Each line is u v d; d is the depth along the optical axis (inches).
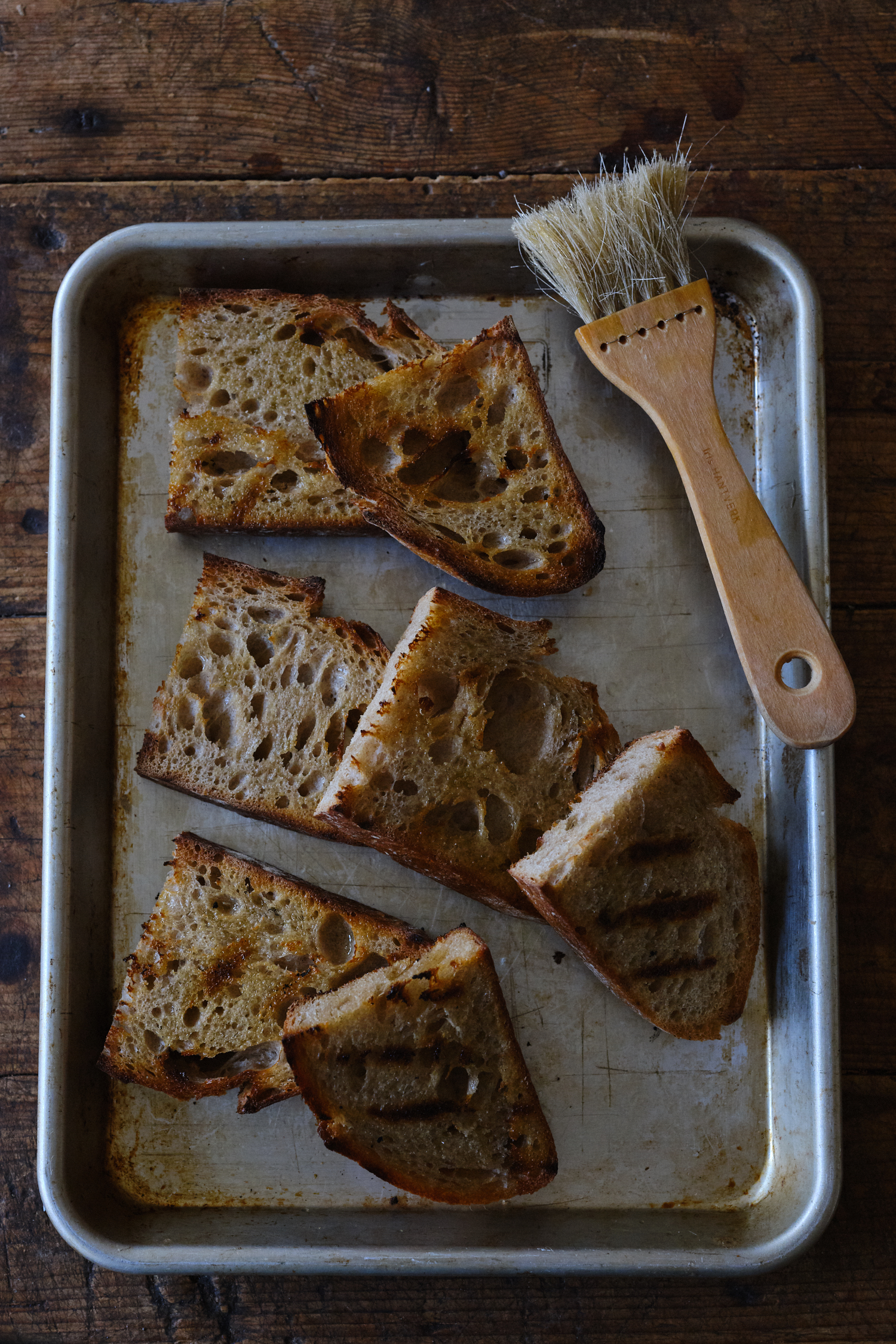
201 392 24.0
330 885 23.8
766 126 24.7
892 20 24.7
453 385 23.7
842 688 22.4
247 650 23.6
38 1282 23.6
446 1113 22.4
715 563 22.8
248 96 24.7
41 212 24.7
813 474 23.3
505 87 24.7
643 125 24.7
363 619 24.1
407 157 24.7
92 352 23.9
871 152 24.7
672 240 23.1
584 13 24.8
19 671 24.4
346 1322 23.5
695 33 24.7
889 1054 23.9
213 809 23.9
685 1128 23.4
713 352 23.2
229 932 23.2
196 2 24.8
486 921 23.7
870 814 24.1
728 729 24.0
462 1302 23.5
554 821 22.9
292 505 23.8
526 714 23.5
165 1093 23.2
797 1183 22.9
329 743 23.5
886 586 24.3
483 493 24.0
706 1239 22.8
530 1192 22.7
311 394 23.9
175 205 24.7
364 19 24.7
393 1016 22.2
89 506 23.7
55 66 24.8
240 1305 23.6
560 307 24.4
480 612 23.3
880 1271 23.5
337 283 24.3
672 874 22.4
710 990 22.9
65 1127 22.6
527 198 24.6
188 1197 23.3
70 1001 22.8
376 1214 23.2
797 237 24.6
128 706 24.0
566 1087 23.5
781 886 23.6
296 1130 23.4
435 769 22.6
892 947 24.0
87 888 23.4
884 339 24.5
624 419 24.3
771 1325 23.5
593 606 24.1
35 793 24.3
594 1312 23.5
